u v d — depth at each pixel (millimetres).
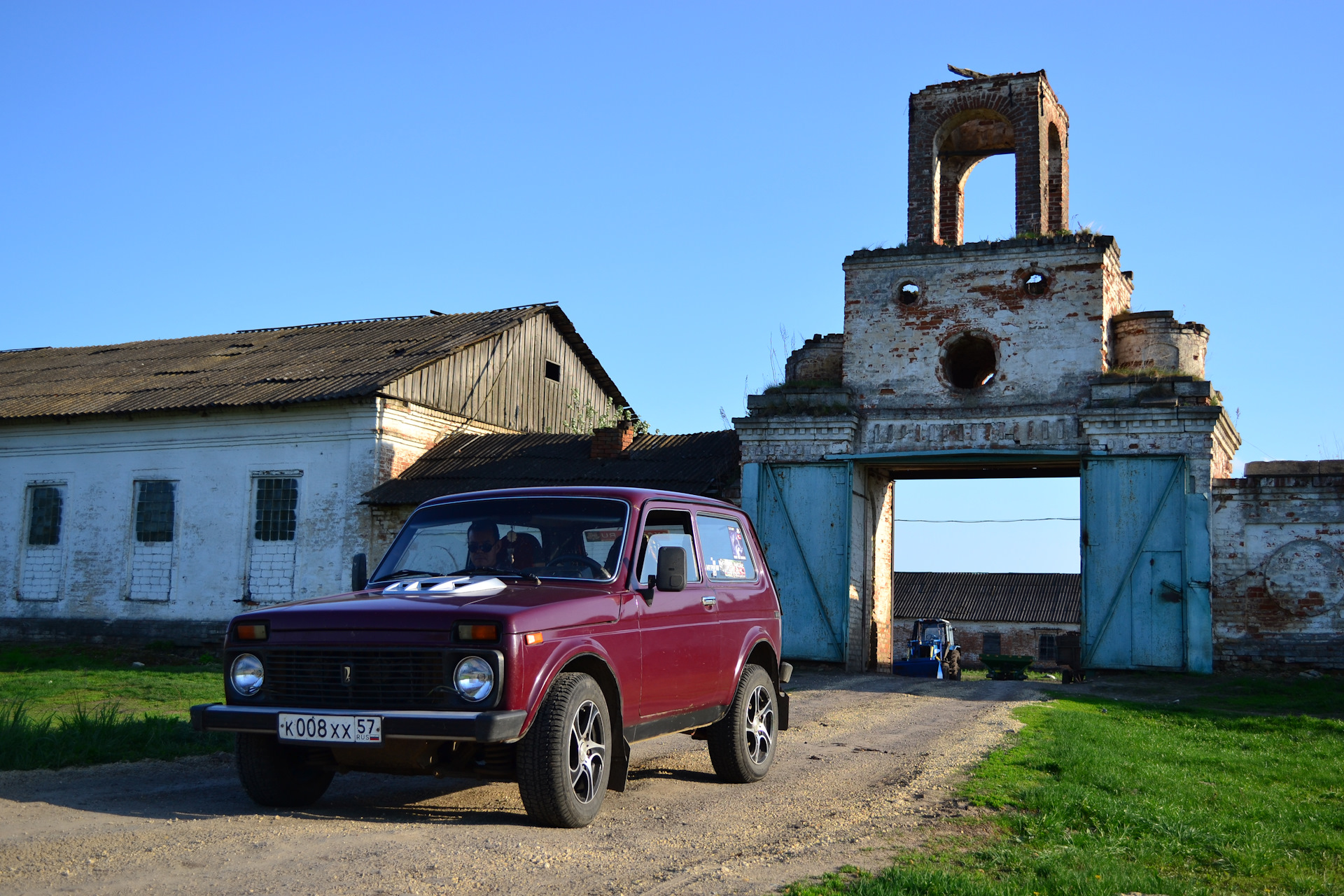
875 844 5738
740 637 7801
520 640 5652
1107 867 5203
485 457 23562
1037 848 5707
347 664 5812
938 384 20844
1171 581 18594
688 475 21422
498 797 6859
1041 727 11320
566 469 22312
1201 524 18484
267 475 23641
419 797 6844
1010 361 20406
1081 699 15477
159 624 24047
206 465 24266
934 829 6152
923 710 13219
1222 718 13773
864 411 21234
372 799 6766
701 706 7262
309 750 6184
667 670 6852
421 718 5484
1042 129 21406
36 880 4543
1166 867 5559
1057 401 19938
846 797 7219
